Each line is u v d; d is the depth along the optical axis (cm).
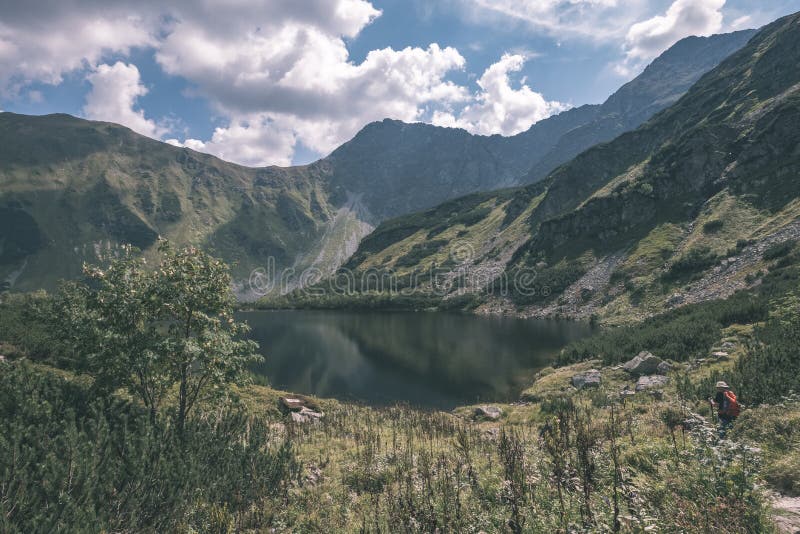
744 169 11269
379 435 2041
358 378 5644
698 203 11962
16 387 1102
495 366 5809
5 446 806
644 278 10094
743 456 671
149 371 1349
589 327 8819
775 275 5669
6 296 4766
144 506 900
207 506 975
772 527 557
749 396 1584
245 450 1295
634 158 19150
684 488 666
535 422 2506
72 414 1034
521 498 760
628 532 582
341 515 1017
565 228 15588
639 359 3403
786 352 1906
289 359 7188
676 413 1517
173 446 1098
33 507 730
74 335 1338
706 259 8962
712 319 4056
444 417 2998
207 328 1441
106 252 1425
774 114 11544
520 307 12656
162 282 1395
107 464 931
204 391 1523
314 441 2005
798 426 983
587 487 675
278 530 961
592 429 1075
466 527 753
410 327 11019
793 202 8950
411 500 861
